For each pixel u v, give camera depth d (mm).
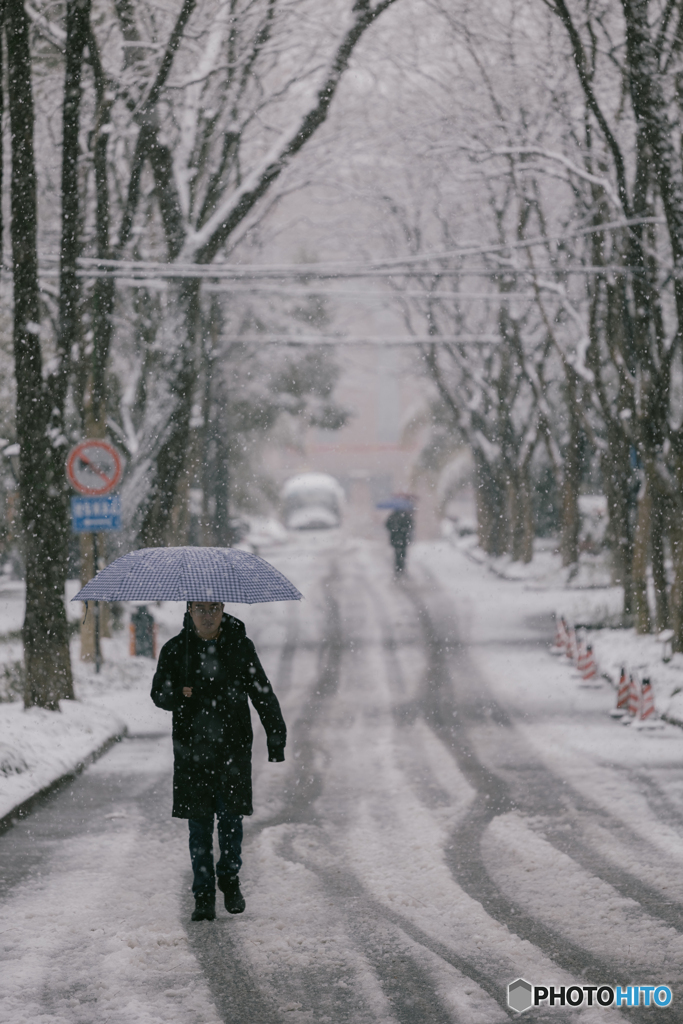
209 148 44750
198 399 66062
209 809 13438
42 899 14336
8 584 73000
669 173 32781
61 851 16875
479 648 45188
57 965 11938
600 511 91812
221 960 12109
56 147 46094
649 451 36906
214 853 17109
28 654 27719
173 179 40344
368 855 16484
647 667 35625
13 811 18672
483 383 84438
